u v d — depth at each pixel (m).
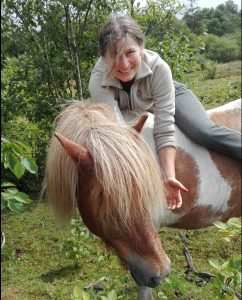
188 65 4.21
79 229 3.08
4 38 4.05
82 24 4.08
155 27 4.16
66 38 3.97
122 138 1.64
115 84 1.99
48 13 3.89
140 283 1.77
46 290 2.83
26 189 4.81
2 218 4.16
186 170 2.21
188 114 2.22
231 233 1.93
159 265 1.68
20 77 4.62
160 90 2.00
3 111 4.69
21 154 1.97
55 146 1.81
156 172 1.68
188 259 2.96
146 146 1.71
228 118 2.46
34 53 4.28
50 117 4.64
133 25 1.84
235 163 2.36
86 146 1.66
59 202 1.86
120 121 1.86
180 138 2.24
